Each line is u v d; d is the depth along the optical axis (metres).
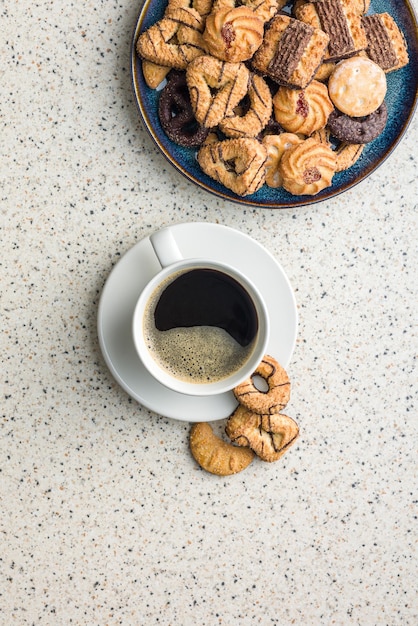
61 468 0.95
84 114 0.94
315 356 0.97
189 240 0.89
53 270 0.94
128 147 0.94
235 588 0.97
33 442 0.95
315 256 0.96
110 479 0.95
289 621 0.98
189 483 0.96
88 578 0.96
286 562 0.97
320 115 0.91
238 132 0.90
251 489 0.97
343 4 0.90
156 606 0.96
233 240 0.90
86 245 0.94
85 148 0.94
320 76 0.92
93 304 0.94
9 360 0.94
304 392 0.97
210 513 0.97
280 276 0.90
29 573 0.95
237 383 0.86
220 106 0.89
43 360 0.94
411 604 0.98
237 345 0.88
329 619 0.98
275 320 0.91
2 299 0.94
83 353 0.95
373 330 0.97
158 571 0.96
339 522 0.98
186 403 0.90
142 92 0.90
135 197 0.94
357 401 0.97
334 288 0.97
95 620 0.96
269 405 0.91
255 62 0.90
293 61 0.89
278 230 0.96
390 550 0.98
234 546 0.97
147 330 0.87
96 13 0.93
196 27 0.89
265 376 0.91
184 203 0.95
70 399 0.95
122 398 0.95
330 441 0.97
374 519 0.98
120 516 0.96
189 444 0.96
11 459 0.95
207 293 0.87
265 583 0.97
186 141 0.90
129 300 0.89
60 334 0.94
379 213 0.97
